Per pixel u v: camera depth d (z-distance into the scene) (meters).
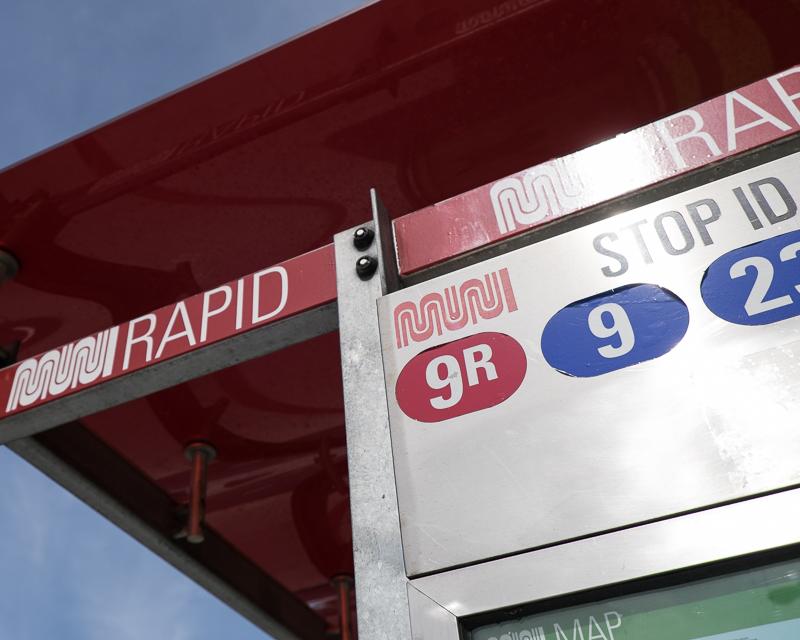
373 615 1.66
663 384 1.71
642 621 1.49
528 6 3.84
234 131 4.26
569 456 1.69
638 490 1.59
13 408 2.68
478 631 1.59
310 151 4.39
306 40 3.99
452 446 1.82
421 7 3.88
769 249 1.81
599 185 2.18
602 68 4.08
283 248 4.89
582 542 1.58
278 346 2.47
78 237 4.73
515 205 2.27
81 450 3.80
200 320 2.52
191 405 5.60
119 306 5.23
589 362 1.82
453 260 2.26
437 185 4.60
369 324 2.14
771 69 4.07
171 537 4.62
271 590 5.90
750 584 1.46
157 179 4.44
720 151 2.09
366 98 4.17
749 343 1.69
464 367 1.95
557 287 1.98
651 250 1.94
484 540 1.66
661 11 3.84
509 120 4.30
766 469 1.52
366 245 2.33
